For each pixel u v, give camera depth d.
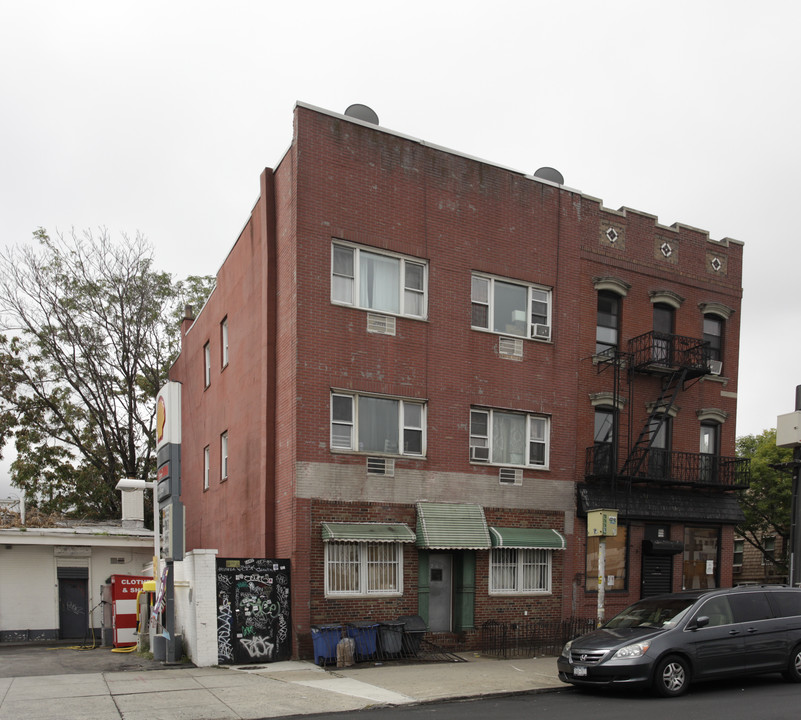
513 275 18.62
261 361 17.62
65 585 22.53
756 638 11.88
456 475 17.19
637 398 20.30
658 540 19.92
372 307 16.77
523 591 17.72
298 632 14.73
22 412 32.56
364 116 18.02
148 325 33.78
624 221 20.78
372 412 16.48
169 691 11.09
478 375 17.84
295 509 15.20
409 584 16.17
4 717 9.24
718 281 22.36
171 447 15.16
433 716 9.70
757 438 34.22
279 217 17.23
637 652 11.03
